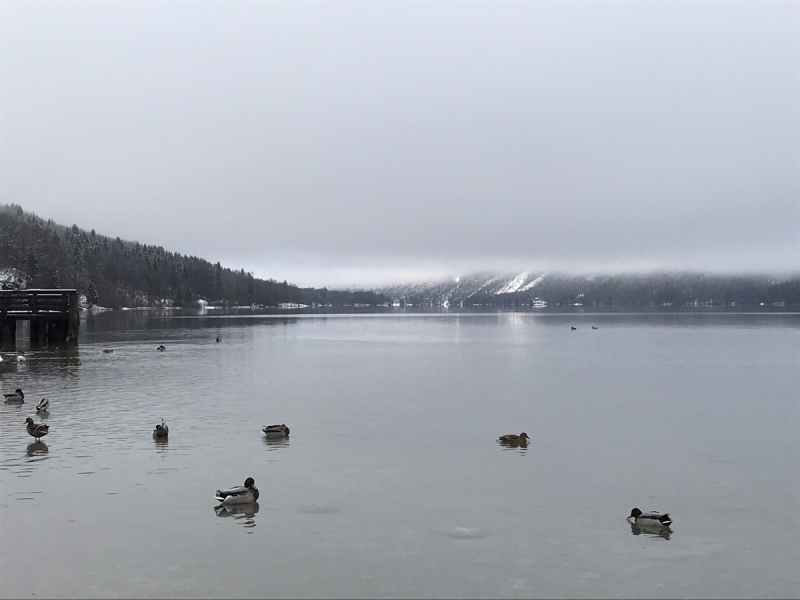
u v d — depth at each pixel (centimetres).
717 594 1772
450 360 7781
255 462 2945
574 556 1992
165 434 3359
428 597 1742
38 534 2112
